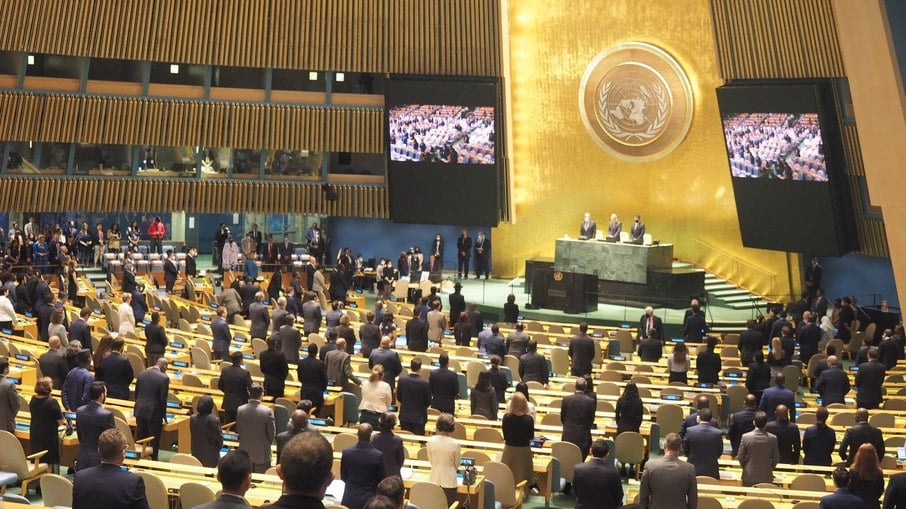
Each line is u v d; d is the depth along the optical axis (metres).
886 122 9.81
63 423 13.28
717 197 31.69
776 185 29.16
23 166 31.47
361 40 31.67
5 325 20.77
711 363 17.98
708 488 11.34
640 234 29.80
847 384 16.92
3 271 26.56
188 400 15.00
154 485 10.12
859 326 26.66
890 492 10.28
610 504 10.25
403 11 31.55
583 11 32.22
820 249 29.14
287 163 33.19
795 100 27.97
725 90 29.14
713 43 30.45
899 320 26.08
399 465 11.16
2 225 32.97
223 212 32.66
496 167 30.86
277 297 28.00
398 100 30.80
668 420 15.55
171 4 30.92
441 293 31.03
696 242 32.12
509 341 19.27
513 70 33.03
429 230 34.38
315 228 33.47
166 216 35.88
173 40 31.05
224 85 33.75
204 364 17.55
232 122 32.09
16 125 30.73
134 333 19.94
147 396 13.08
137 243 31.91
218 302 24.23
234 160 32.97
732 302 30.55
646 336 22.31
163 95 31.73
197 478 10.86
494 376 15.62
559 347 21.00
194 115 31.89
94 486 7.32
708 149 31.59
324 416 15.74
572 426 13.48
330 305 28.05
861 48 9.95
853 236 29.28
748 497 11.34
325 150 32.66
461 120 30.55
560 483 13.01
